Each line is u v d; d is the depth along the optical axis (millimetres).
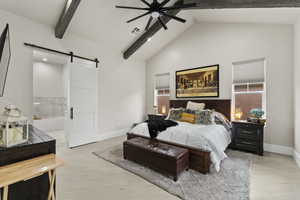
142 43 4809
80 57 4066
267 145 3570
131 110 5645
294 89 3180
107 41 4566
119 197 1925
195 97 4742
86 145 4098
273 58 3498
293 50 3262
